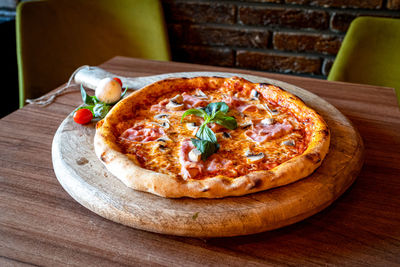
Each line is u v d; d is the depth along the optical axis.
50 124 0.56
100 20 0.96
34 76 0.85
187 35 1.07
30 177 0.44
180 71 0.77
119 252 0.35
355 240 0.36
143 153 0.45
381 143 0.53
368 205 0.41
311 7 0.94
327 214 0.40
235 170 0.42
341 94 0.69
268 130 0.51
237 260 0.34
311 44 0.99
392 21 0.81
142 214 0.37
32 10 0.84
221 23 1.03
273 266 0.34
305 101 0.62
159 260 0.34
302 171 0.41
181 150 0.45
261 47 1.03
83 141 0.49
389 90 0.70
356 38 0.83
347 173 0.43
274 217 0.37
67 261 0.34
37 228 0.37
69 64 0.92
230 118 0.49
